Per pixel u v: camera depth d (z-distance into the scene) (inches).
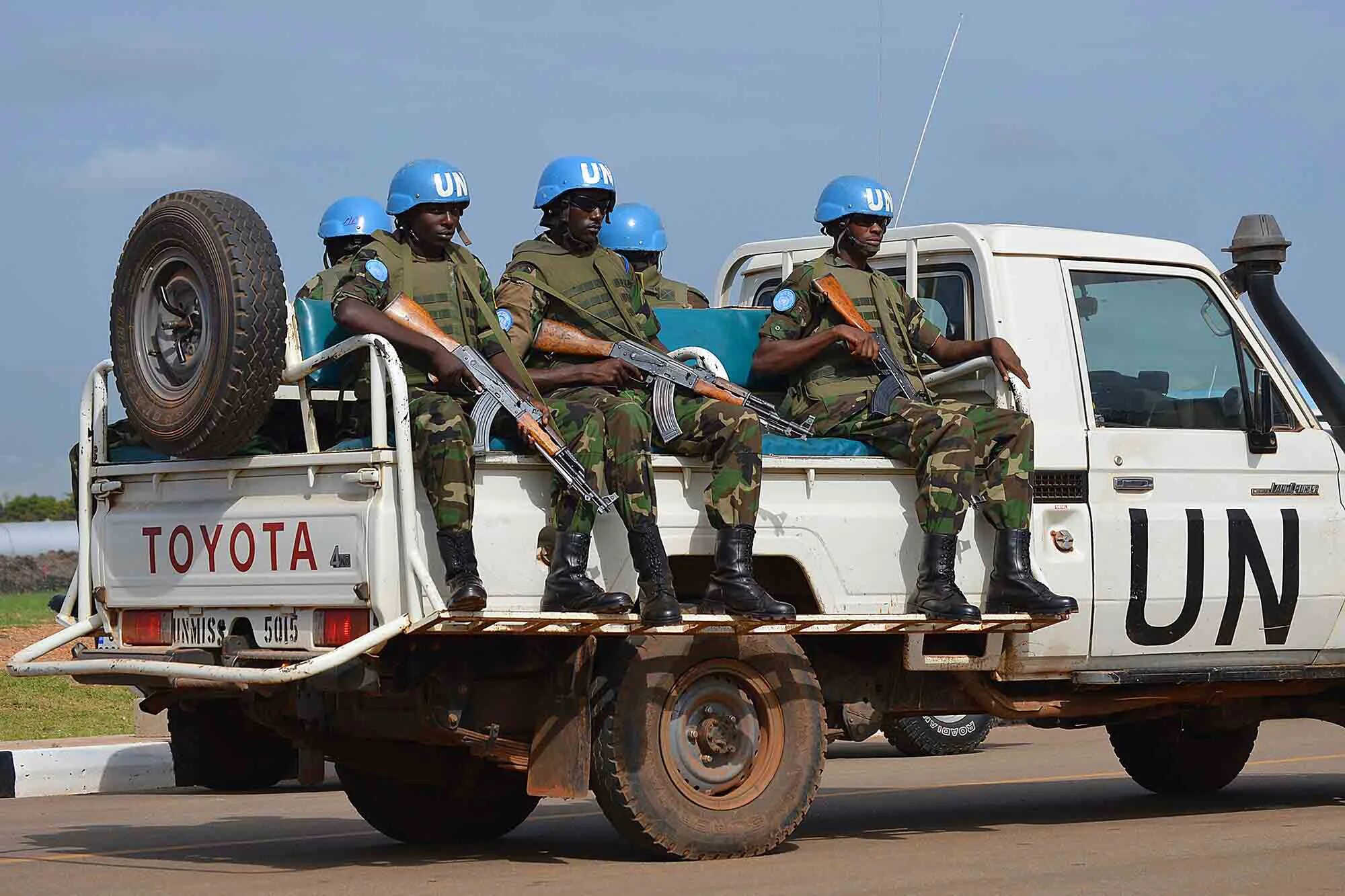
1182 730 393.1
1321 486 352.2
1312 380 374.3
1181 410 339.9
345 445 270.7
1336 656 351.9
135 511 295.3
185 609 287.9
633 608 279.1
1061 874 264.8
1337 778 443.8
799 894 245.9
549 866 280.4
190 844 327.0
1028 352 325.7
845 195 325.1
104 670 279.3
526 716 282.7
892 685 315.3
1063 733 620.1
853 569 299.9
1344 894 245.8
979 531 314.2
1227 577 336.5
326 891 253.9
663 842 278.2
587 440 272.1
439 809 320.8
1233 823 338.6
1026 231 333.7
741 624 278.5
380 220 418.0
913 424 304.3
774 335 322.7
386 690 268.5
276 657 270.1
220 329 267.0
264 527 273.7
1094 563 323.0
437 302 288.4
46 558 1334.9
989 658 315.3
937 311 339.6
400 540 259.1
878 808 376.2
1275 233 380.5
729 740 286.5
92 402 302.7
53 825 364.5
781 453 298.2
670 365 291.1
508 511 270.4
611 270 309.6
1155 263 343.9
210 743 435.5
